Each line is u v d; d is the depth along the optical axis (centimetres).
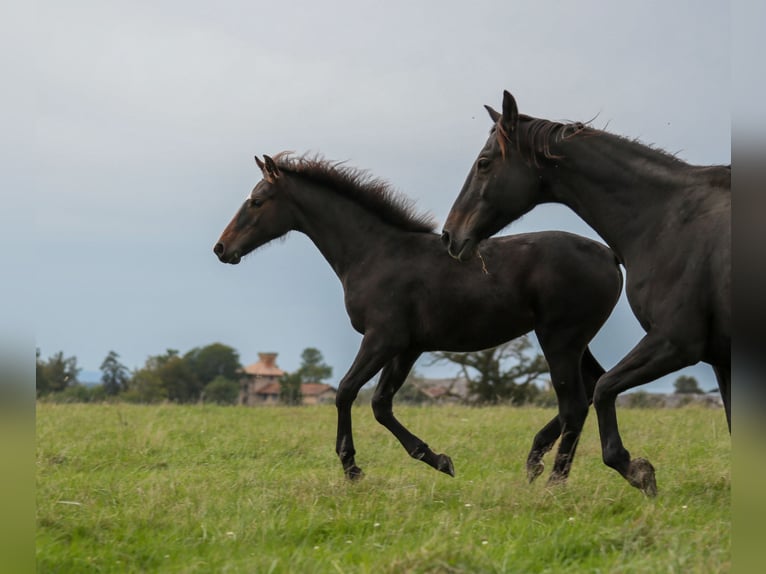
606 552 570
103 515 686
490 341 920
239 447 1228
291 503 755
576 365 885
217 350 6281
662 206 705
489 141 787
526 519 658
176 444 1249
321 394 5484
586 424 1484
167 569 573
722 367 697
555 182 762
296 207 991
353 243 961
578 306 874
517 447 1210
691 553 518
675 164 716
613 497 715
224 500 768
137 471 1022
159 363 5834
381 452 1177
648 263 700
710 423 1455
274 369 6788
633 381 691
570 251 878
